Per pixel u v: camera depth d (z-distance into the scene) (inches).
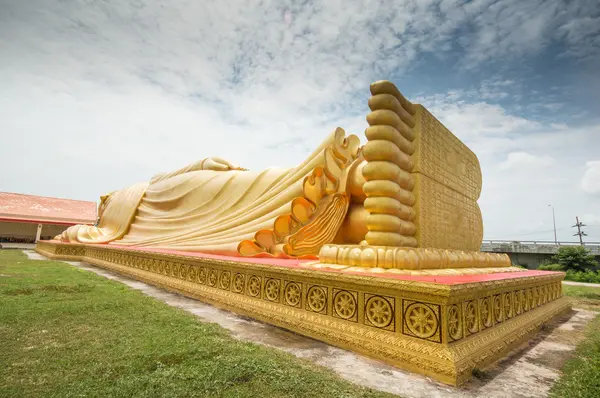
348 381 108.4
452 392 104.9
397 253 159.0
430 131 226.2
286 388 99.5
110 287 275.6
